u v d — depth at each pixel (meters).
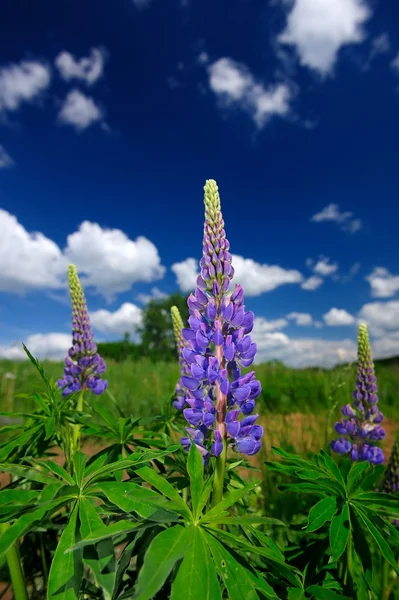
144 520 0.24
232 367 0.32
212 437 0.31
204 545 0.22
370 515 0.31
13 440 0.35
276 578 0.28
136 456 0.28
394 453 0.51
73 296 0.59
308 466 0.36
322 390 1.48
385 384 1.95
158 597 0.32
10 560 0.32
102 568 0.22
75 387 0.58
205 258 0.34
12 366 2.01
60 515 0.42
